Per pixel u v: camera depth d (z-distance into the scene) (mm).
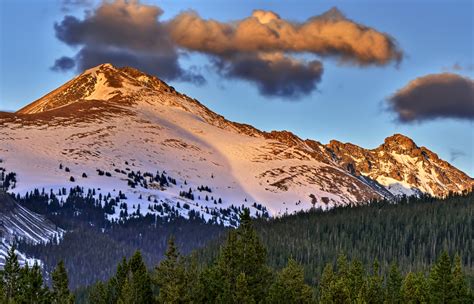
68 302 110125
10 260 108562
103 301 122438
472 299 119750
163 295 109875
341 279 116750
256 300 112375
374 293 119938
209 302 111750
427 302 116812
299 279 118562
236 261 113562
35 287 107188
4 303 102938
